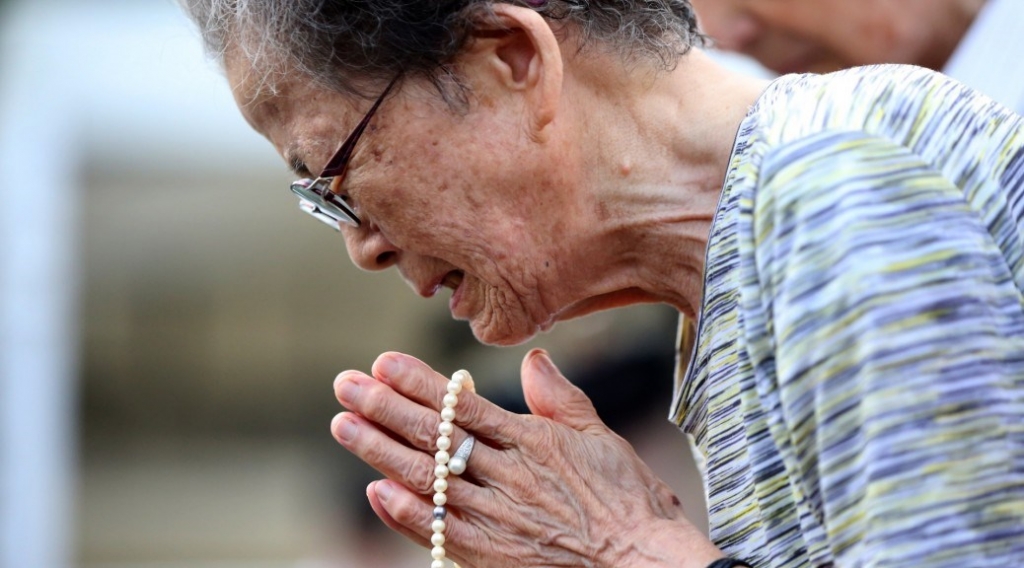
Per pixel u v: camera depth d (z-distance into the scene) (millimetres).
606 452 3943
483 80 3656
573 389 4188
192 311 19891
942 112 3197
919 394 2893
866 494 2910
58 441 10969
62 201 10938
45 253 10805
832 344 2965
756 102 3525
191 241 18234
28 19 10672
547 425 3934
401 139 3688
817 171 3078
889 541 2867
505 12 3549
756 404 3307
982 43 5605
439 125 3666
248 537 20844
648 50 3754
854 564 2941
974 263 2992
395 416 3857
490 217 3773
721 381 3605
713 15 5945
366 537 8516
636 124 3773
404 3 3502
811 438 3021
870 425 2904
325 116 3723
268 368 20906
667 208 3777
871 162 3070
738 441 3621
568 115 3736
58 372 10984
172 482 22141
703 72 3869
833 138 3123
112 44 10766
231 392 21609
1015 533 2867
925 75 3346
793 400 3023
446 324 8609
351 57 3584
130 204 17750
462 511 3887
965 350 2918
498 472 3850
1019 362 2986
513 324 4012
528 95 3660
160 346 20391
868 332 2928
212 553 20250
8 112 10586
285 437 22281
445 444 3832
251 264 19578
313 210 4016
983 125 3211
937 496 2861
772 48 5965
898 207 3020
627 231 3840
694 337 4078
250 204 17984
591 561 3777
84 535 20750
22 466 10680
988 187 3117
